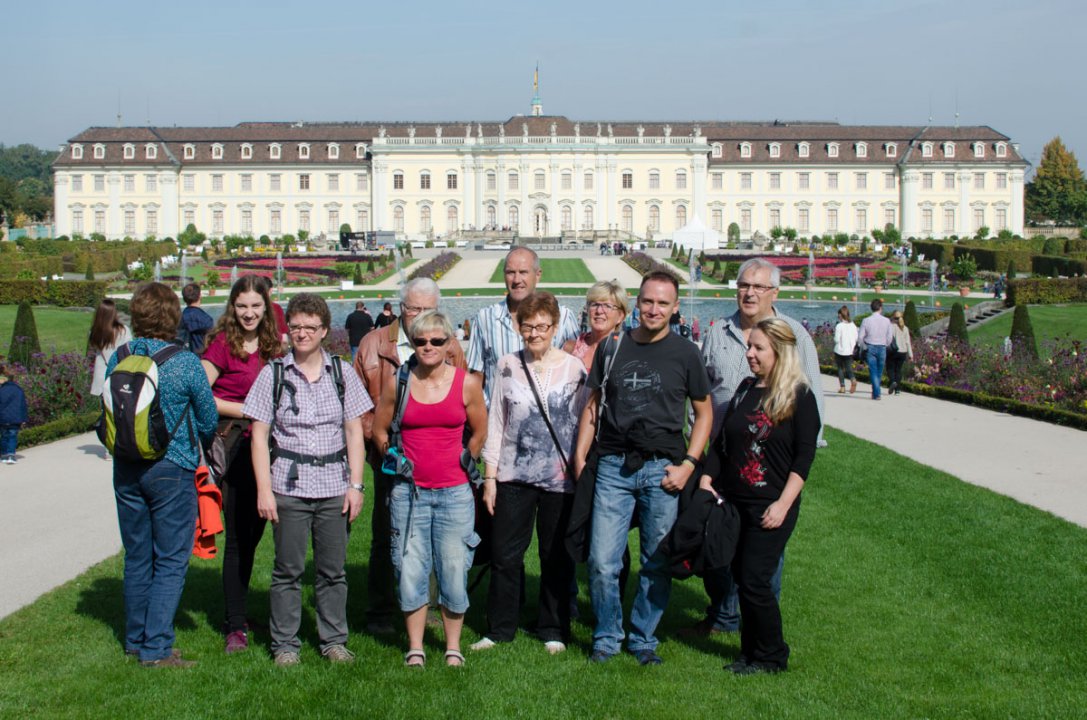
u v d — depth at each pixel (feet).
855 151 378.12
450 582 26.32
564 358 27.48
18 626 28.55
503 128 375.66
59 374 68.18
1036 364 78.69
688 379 26.45
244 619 27.76
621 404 26.27
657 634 28.96
